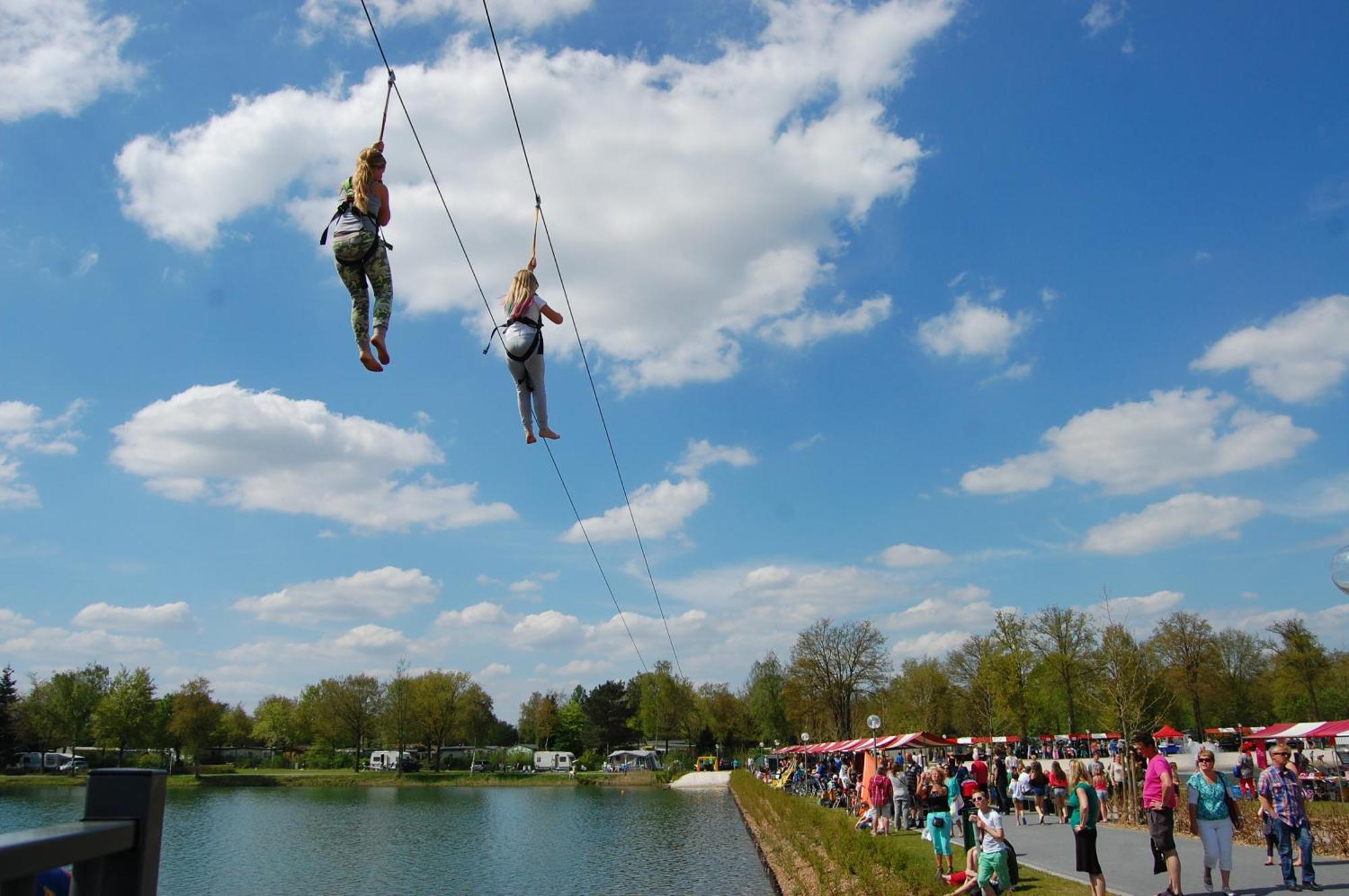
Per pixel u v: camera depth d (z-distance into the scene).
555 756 135.62
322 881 41.75
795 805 39.03
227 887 40.56
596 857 48.19
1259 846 23.06
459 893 38.16
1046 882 19.48
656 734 135.62
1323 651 71.38
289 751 147.75
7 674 108.81
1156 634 74.31
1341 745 49.16
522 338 9.23
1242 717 84.06
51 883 3.22
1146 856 22.67
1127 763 32.94
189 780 115.88
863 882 21.14
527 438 9.67
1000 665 68.06
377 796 100.94
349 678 129.75
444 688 127.56
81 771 110.50
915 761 52.44
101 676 112.75
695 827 63.41
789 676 94.69
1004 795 35.06
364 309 7.06
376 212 7.08
